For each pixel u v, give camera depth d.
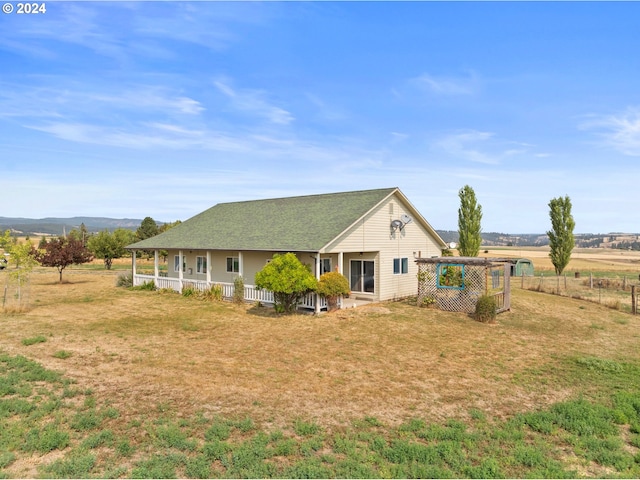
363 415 7.69
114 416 7.36
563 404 8.16
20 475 5.54
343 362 11.12
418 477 5.65
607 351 12.80
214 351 12.08
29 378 9.22
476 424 7.36
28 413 7.46
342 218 20.02
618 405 8.27
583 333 15.38
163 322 16.33
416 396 8.72
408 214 23.20
